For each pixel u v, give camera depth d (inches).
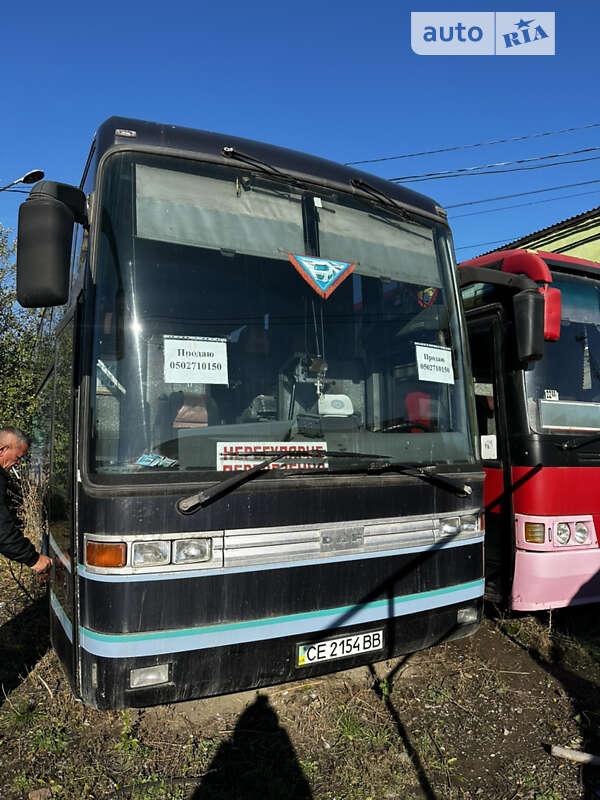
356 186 153.0
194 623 112.0
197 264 127.7
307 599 122.9
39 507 203.6
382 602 132.0
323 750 132.3
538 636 190.1
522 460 183.6
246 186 137.5
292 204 142.6
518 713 149.3
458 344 160.7
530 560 179.6
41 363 200.4
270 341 132.6
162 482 112.3
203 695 113.8
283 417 129.6
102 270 118.8
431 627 140.3
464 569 146.5
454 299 163.0
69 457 124.0
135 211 124.1
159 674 109.8
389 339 148.7
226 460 119.9
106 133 127.3
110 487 109.3
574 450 185.8
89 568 110.0
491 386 195.9
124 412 114.9
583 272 206.4
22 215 111.0
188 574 112.1
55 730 137.0
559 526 180.2
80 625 113.1
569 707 152.3
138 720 141.6
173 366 120.6
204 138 136.1
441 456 147.3
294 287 138.4
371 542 131.3
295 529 122.3
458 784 122.3
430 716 146.8
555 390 189.9
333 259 144.9
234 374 126.7
